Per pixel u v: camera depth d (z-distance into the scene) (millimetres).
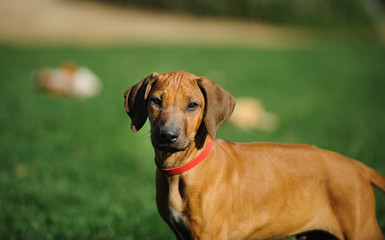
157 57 18859
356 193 3191
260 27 32781
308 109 9961
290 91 12336
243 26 32719
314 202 3250
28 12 30875
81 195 5121
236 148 3332
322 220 3266
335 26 33188
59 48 20703
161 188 3170
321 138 7336
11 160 6113
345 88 12781
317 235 3543
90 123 8422
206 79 3096
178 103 2949
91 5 34500
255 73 15578
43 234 4238
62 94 10648
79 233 4289
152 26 30703
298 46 25062
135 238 4242
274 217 3211
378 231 3209
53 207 4820
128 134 7762
